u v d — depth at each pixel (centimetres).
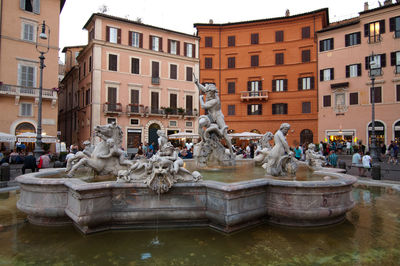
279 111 3866
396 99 2989
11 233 470
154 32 3744
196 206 486
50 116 2816
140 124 3594
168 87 3831
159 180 468
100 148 582
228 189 435
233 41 4100
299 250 399
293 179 567
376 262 361
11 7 2658
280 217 495
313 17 3741
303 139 3722
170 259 370
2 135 2184
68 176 541
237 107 4056
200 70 4106
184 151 1474
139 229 477
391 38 3047
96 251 396
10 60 2639
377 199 745
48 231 478
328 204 484
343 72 3375
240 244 419
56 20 2908
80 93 3881
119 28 3491
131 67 3569
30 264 359
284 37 3894
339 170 716
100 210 455
